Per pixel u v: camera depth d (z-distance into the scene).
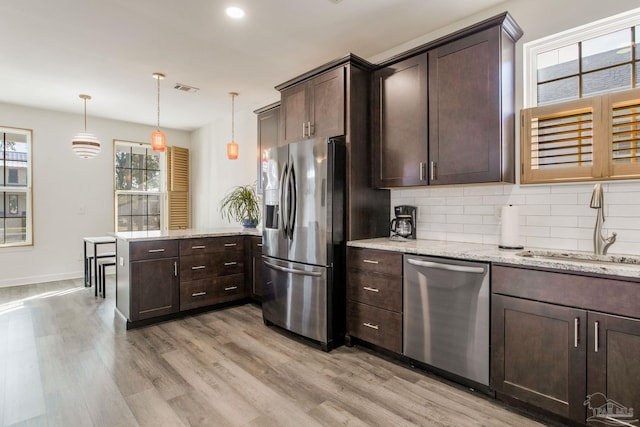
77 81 3.94
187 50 3.18
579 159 2.12
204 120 5.76
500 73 2.20
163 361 2.50
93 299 4.12
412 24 2.76
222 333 3.08
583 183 2.16
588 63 2.22
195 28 2.79
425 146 2.57
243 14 2.59
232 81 3.98
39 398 2.01
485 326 2.01
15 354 2.59
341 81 2.84
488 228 2.59
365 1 2.44
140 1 2.40
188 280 3.52
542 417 1.85
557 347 1.75
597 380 1.62
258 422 1.80
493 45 2.22
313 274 2.78
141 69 3.62
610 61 2.14
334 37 2.96
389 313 2.51
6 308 3.76
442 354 2.21
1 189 4.77
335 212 2.77
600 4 2.11
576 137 2.13
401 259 2.43
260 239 3.78
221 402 1.99
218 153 5.74
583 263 1.72
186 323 3.34
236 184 5.30
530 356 1.84
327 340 2.71
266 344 2.84
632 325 1.53
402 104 2.73
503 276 1.94
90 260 4.90
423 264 2.27
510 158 2.33
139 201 6.00
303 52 3.24
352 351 2.73
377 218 3.07
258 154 4.32
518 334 1.88
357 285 2.73
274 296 3.16
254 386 2.17
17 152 4.90
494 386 1.98
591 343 1.64
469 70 2.33
